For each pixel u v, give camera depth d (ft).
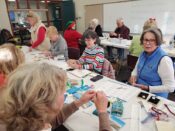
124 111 3.46
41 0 19.86
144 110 3.48
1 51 2.97
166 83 4.76
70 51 9.32
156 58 4.86
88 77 5.51
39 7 19.95
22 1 18.26
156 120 3.12
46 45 10.03
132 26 17.76
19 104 1.44
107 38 15.12
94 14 20.70
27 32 16.79
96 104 2.96
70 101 3.89
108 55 14.43
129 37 15.28
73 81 5.02
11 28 17.62
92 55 6.52
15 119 1.47
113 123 3.03
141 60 5.41
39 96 1.49
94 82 5.08
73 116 3.33
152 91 4.86
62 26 22.54
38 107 1.49
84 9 21.63
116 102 3.73
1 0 16.35
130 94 4.19
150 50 4.96
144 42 4.97
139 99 3.94
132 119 3.19
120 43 12.89
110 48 14.42
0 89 1.58
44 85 1.53
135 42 9.21
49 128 1.80
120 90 4.45
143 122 3.11
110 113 3.36
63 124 3.11
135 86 5.03
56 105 1.66
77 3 22.25
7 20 17.17
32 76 1.56
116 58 13.85
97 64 6.36
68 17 22.43
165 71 4.71
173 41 10.50
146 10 16.24
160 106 3.60
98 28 16.11
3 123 1.52
